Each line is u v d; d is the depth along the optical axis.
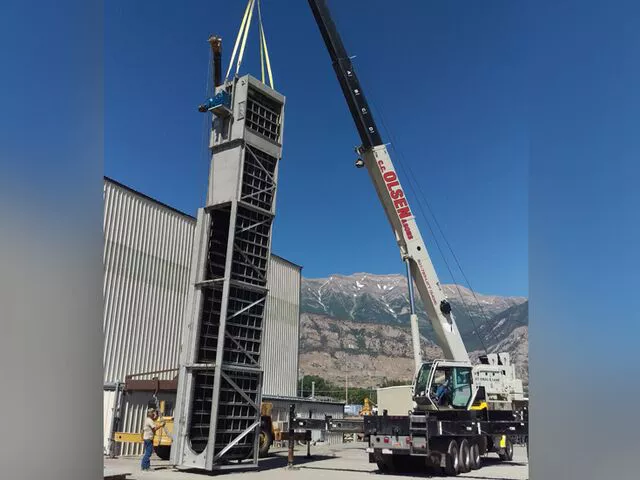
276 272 38.06
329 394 108.62
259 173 19.00
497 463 21.11
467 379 18.45
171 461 16.09
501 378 21.11
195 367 16.45
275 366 36.47
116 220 25.06
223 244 18.38
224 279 16.80
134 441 19.48
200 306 17.17
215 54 18.53
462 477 16.36
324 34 18.86
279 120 19.83
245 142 17.92
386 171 19.12
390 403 21.81
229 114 18.11
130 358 24.77
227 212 18.50
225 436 16.92
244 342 18.19
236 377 17.33
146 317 25.86
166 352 26.53
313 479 15.09
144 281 26.05
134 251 25.77
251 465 16.92
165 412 22.20
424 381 17.53
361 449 30.84
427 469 17.97
